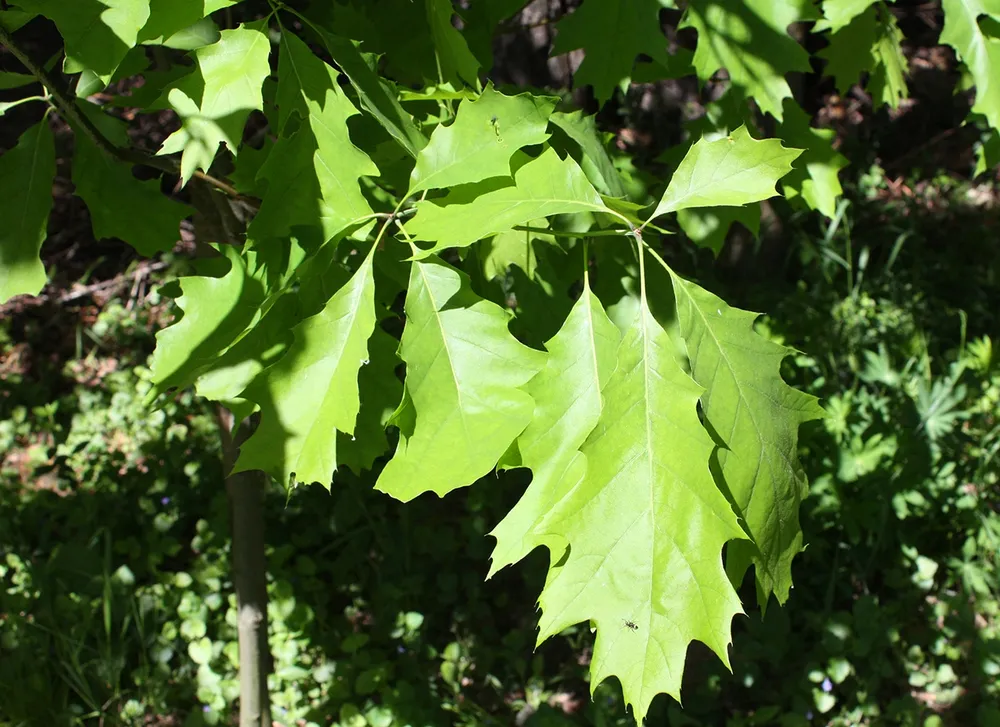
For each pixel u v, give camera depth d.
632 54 1.11
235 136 0.95
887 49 1.26
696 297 0.91
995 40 1.08
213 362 0.97
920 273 3.67
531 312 1.08
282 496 2.61
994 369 2.91
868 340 3.08
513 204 0.92
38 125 1.05
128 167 1.10
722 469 0.90
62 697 2.13
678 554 0.87
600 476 0.87
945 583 2.49
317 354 0.92
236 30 0.96
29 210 1.05
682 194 0.92
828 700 2.09
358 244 1.02
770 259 3.53
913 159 4.48
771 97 1.11
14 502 2.68
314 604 2.40
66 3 0.91
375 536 2.61
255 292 1.00
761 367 0.92
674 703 2.13
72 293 3.79
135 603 2.33
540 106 0.95
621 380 0.88
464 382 0.90
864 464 2.40
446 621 2.46
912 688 2.27
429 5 1.06
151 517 2.63
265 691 1.82
